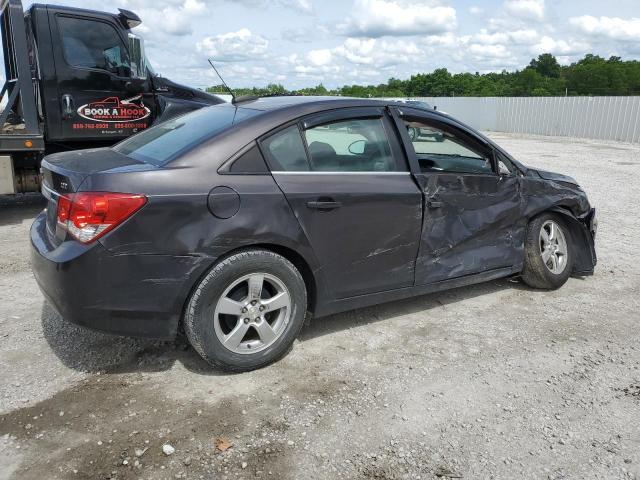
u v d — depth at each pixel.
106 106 7.48
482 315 4.34
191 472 2.51
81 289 2.90
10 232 6.77
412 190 3.85
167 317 3.08
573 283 5.13
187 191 3.02
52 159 3.56
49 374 3.32
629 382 3.36
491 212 4.35
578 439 2.80
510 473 2.55
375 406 3.06
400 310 4.41
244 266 3.18
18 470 2.49
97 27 7.31
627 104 25.05
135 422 2.86
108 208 2.87
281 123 3.44
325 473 2.53
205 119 3.76
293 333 3.47
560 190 4.81
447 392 3.21
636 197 9.88
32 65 7.31
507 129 31.88
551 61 113.75
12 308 4.32
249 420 2.90
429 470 2.56
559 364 3.57
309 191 3.38
